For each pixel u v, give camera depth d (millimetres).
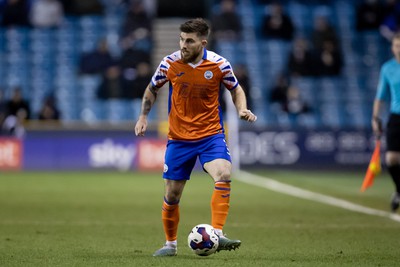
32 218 35094
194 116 22734
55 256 23281
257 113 83250
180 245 26250
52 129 70812
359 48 90938
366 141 70812
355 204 43375
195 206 41500
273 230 31062
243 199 46156
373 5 91312
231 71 22891
